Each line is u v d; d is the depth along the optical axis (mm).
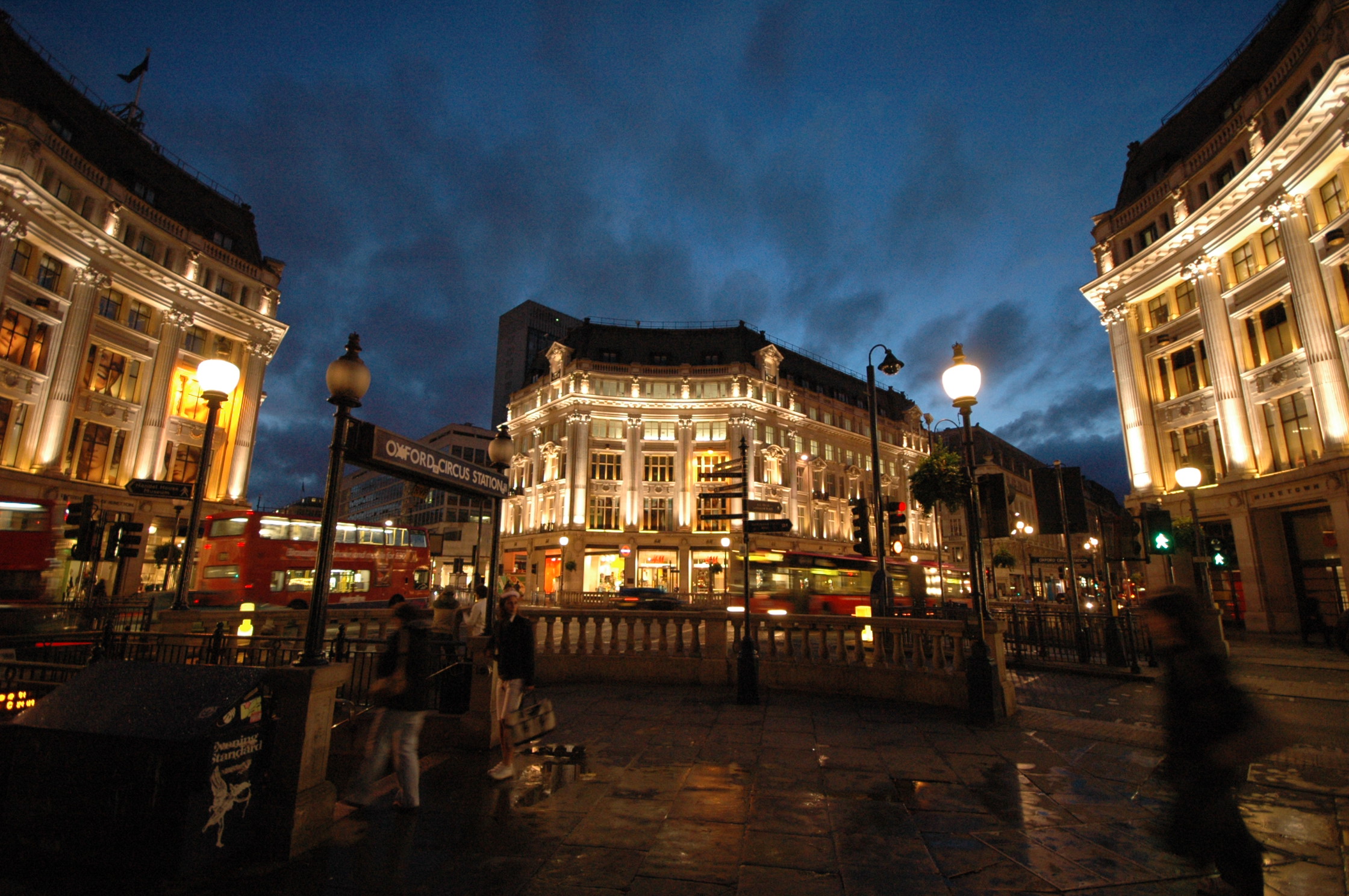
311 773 4520
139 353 33094
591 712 9016
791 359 58125
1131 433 30109
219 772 4039
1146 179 31328
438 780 5984
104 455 31625
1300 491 22328
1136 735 7809
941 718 8758
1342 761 6895
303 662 4613
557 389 52125
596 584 46938
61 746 3982
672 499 48812
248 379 38875
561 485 49312
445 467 6594
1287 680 12789
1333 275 21656
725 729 8055
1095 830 4941
